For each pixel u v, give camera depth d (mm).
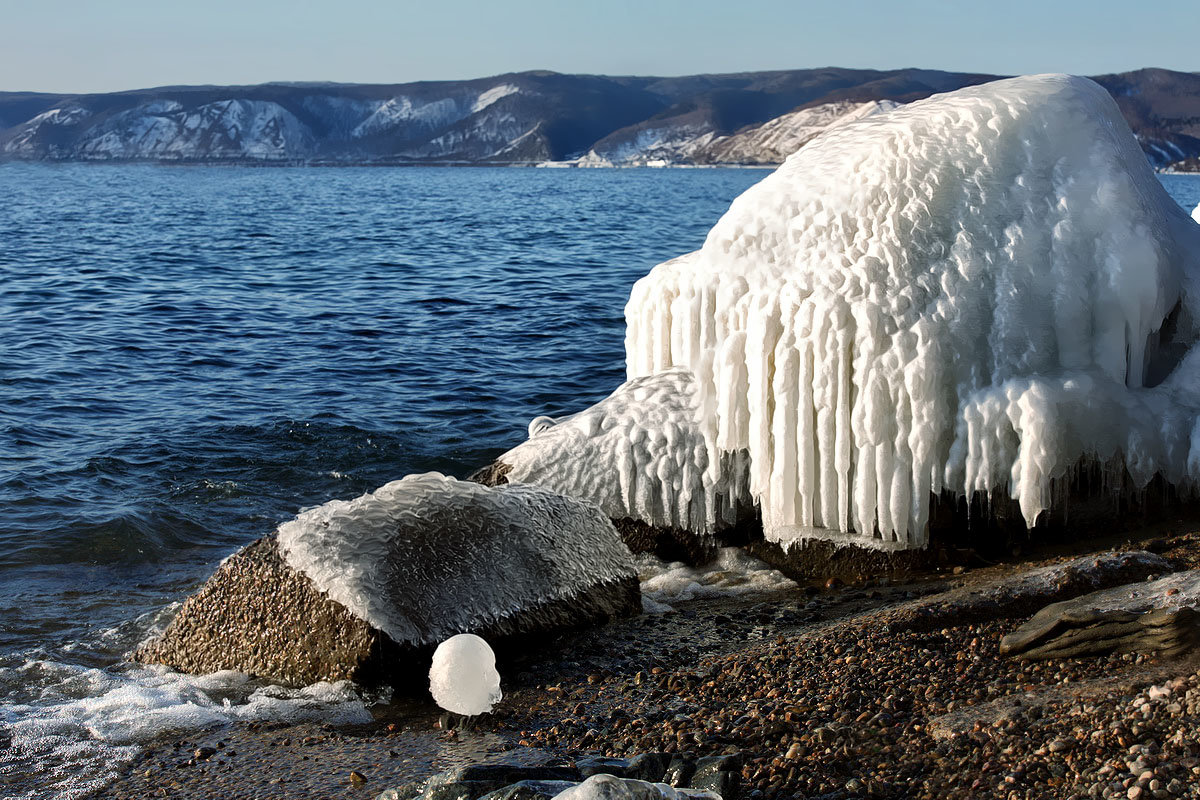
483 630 6066
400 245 37219
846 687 5289
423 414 13016
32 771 5047
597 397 13969
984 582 6559
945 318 6992
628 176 183000
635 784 3896
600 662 6066
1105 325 7164
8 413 12953
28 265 29562
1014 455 6949
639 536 7633
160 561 8375
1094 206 7328
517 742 5129
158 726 5492
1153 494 7395
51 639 6754
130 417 12781
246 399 13750
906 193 7332
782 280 7273
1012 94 7734
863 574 7191
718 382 7395
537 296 22922
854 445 7078
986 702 4930
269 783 4844
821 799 4227
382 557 6016
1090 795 3939
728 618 6660
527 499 6742
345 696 5738
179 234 42594
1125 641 5184
